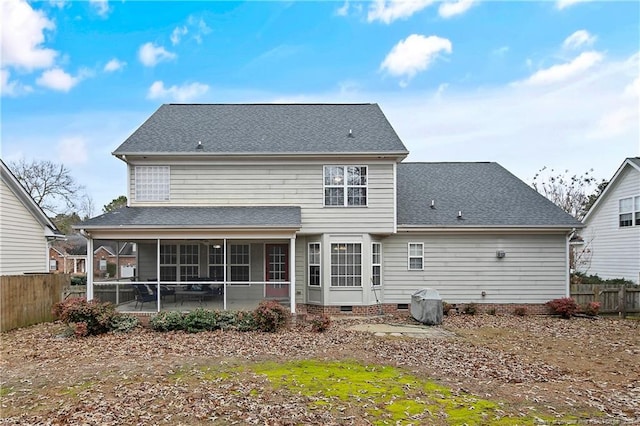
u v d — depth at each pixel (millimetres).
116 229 14117
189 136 16984
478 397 7215
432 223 16938
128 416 6355
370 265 16312
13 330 13797
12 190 17906
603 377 8609
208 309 14758
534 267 17312
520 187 19391
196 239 15070
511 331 13586
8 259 17594
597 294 17500
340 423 6074
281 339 11945
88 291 14289
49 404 6918
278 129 17594
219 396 7152
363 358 9836
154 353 10320
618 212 22297
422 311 14836
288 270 17328
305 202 16266
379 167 16328
